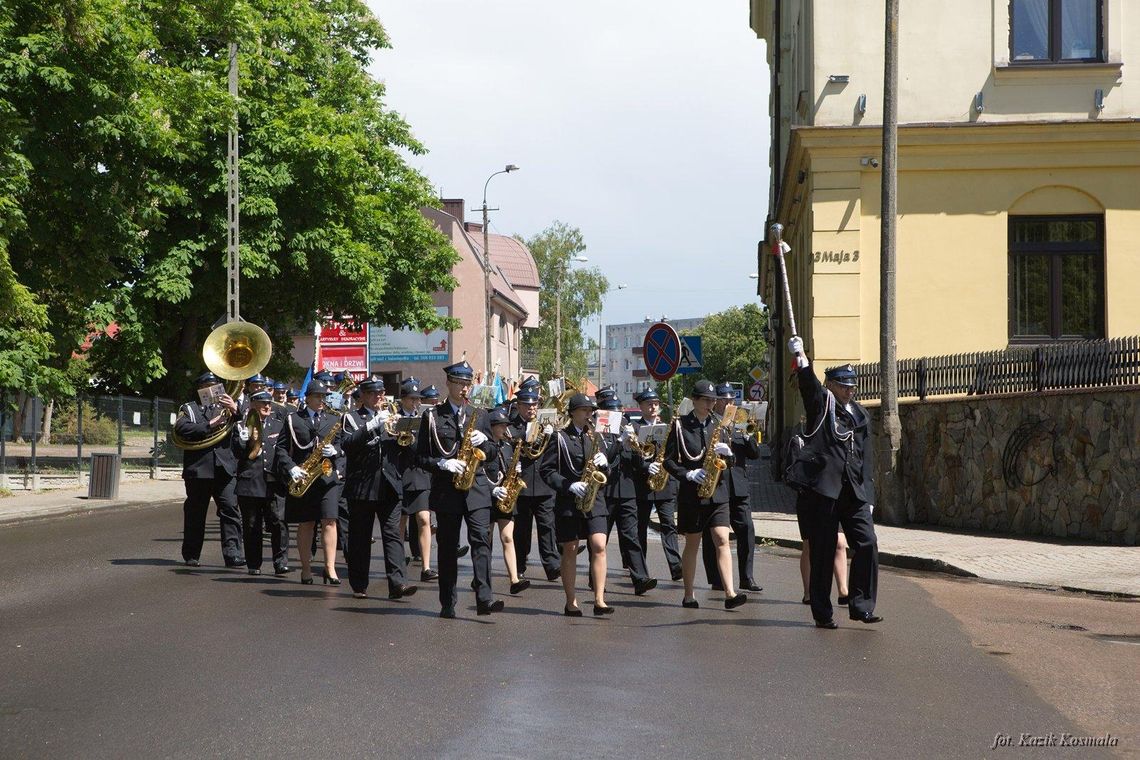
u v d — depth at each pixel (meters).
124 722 6.57
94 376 33.50
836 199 22.81
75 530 18.67
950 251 22.69
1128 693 7.49
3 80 24.44
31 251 26.56
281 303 35.91
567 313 88.12
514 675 7.88
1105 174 22.52
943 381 18.80
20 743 6.14
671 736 6.36
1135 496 14.92
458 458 10.52
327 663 8.22
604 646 9.00
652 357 18.53
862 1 22.86
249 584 12.48
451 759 5.89
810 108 23.22
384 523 11.69
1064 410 16.06
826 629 9.82
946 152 22.66
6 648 8.69
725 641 9.24
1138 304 22.39
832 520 9.91
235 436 13.43
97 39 24.36
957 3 22.67
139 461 33.34
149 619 10.02
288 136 32.72
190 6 29.34
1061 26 22.78
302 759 5.88
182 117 28.47
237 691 7.32
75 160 26.31
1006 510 17.27
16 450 26.78
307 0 36.25
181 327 36.47
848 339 22.73
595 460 10.64
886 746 6.23
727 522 11.12
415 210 40.16
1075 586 12.25
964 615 10.59
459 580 13.40
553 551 13.36
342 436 11.81
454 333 68.31
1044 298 22.78
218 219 31.92
